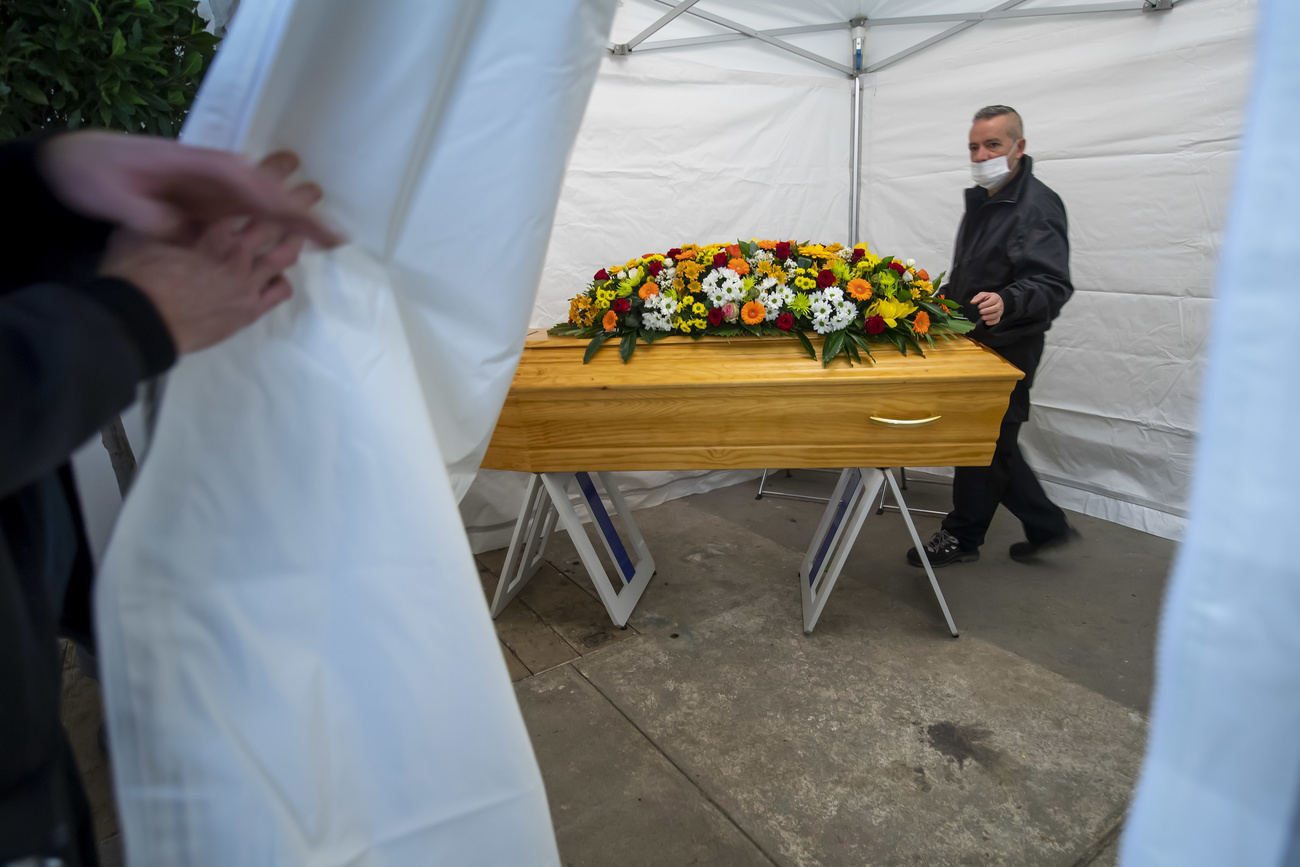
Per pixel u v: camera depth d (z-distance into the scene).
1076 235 3.14
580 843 1.65
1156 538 3.10
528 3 0.56
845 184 3.84
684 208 3.43
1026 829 1.65
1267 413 0.36
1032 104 3.13
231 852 0.50
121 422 1.79
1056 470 3.50
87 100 1.37
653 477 3.76
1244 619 0.38
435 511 0.57
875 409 2.18
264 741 0.51
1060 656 2.32
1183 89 2.72
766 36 3.35
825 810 1.72
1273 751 0.38
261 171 0.47
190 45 1.53
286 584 0.53
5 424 0.35
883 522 3.48
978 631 2.48
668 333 2.34
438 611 0.57
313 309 0.55
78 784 0.56
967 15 3.17
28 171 0.46
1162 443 3.08
